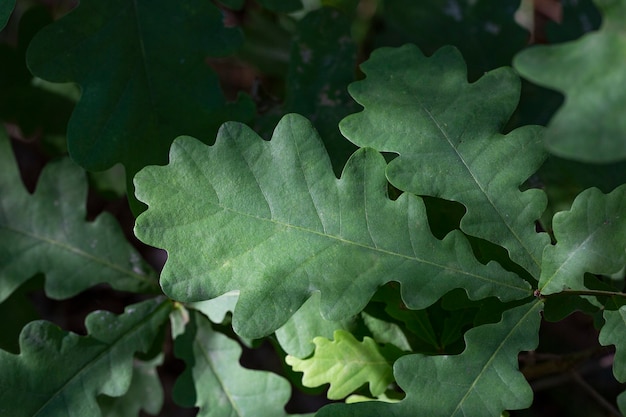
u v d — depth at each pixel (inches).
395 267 12.2
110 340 13.9
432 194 12.4
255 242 12.1
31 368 13.3
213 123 14.4
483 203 12.4
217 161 12.2
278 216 12.1
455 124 12.6
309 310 13.6
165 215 12.0
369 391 14.1
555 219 12.3
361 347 13.5
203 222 12.0
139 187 12.0
